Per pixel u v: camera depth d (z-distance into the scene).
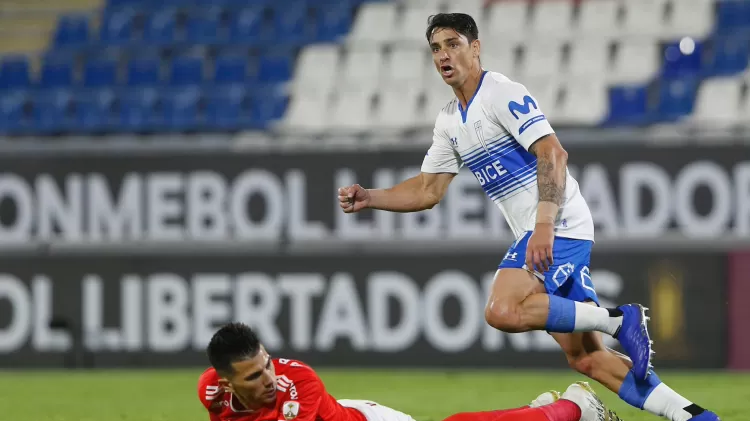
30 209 40.59
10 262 40.66
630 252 37.03
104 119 48.41
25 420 26.61
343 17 52.47
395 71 49.03
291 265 39.16
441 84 47.75
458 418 17.00
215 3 54.91
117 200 40.12
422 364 38.34
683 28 49.44
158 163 39.91
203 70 50.03
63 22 54.94
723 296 36.59
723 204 36.56
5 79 52.06
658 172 36.91
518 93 17.97
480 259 38.03
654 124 44.06
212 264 39.56
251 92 48.03
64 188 40.44
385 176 38.59
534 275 18.09
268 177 39.28
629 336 17.45
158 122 47.75
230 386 15.84
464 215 38.16
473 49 18.41
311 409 16.11
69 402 30.52
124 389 33.84
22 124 49.00
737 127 39.19
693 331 36.78
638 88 45.44
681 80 45.62
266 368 15.55
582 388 17.69
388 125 45.84
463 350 38.12
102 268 40.19
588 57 48.00
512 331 17.69
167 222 39.84
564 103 45.50
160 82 50.12
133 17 53.97
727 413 25.22
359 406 17.45
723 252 36.56
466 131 18.69
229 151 39.53
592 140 37.22
